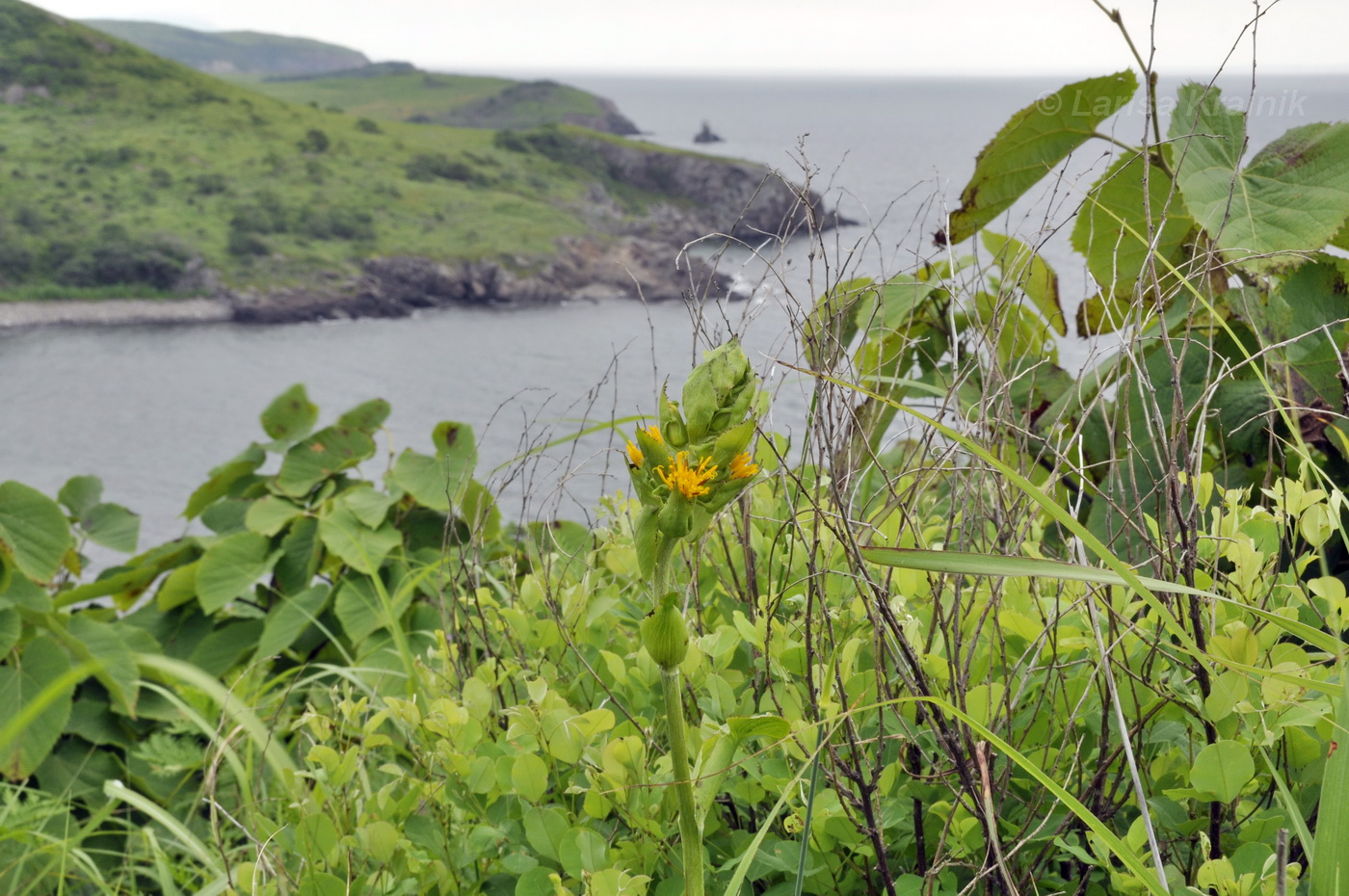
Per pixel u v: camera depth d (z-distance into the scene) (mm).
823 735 1050
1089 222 1881
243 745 1973
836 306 1336
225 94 163875
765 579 1524
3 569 2666
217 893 1380
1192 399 1706
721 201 131250
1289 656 1073
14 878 2191
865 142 162625
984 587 1308
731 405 765
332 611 3010
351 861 1287
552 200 132750
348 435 3271
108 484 58219
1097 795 1080
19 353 84688
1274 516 1228
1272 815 970
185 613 3279
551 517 1536
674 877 1115
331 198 122875
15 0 168125
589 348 84750
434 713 1306
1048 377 1921
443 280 106562
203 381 79375
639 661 1302
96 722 2775
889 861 1192
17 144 131625
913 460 1386
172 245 105750
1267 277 1817
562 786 1339
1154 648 1065
